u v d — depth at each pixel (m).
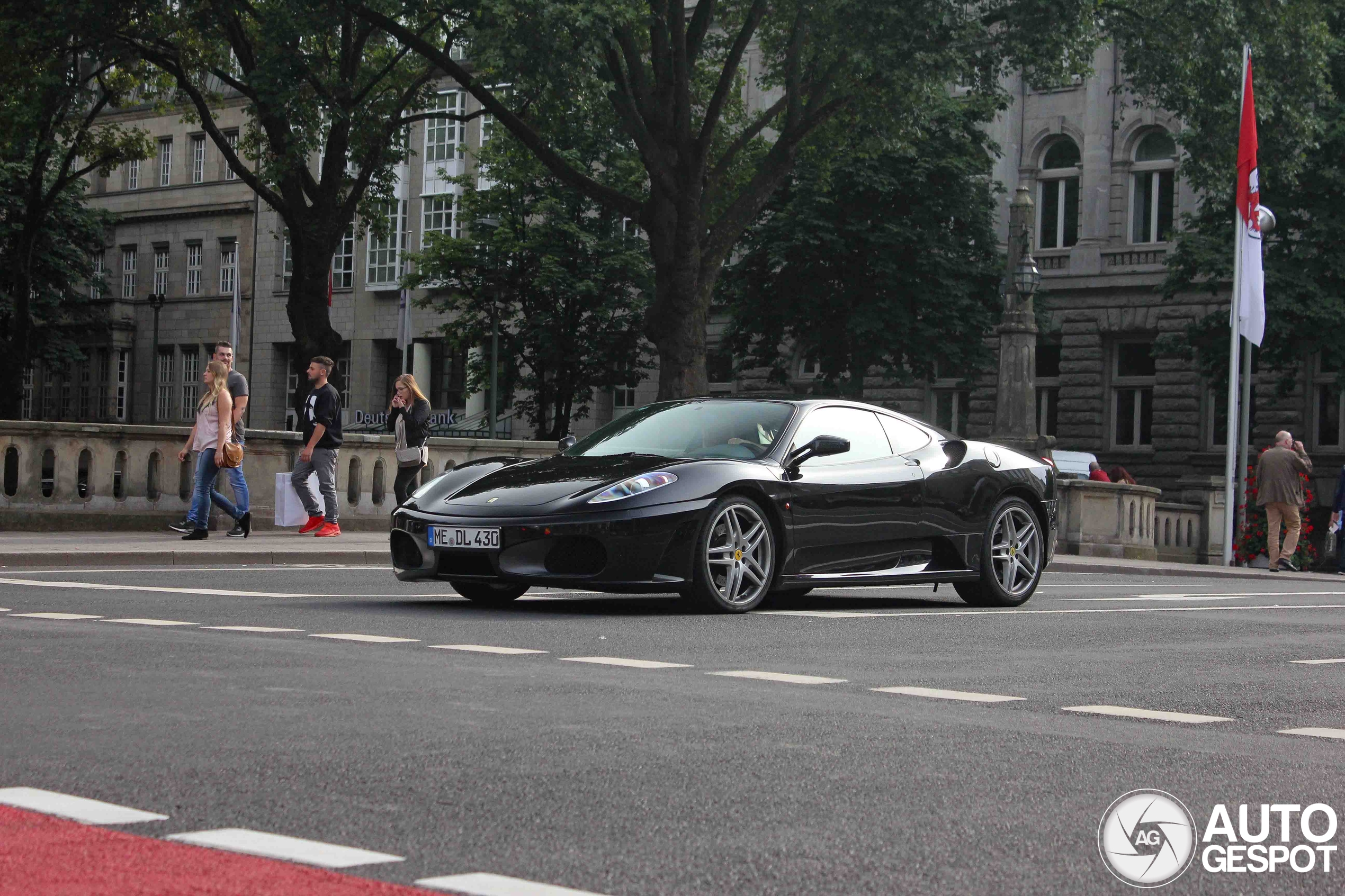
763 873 3.14
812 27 23.25
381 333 54.84
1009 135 41.78
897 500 10.13
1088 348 40.59
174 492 18.78
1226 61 24.36
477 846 3.32
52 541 15.00
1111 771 4.43
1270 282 32.19
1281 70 25.67
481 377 40.47
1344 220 32.44
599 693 5.69
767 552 9.42
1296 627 9.95
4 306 50.06
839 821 3.66
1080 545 24.88
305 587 10.95
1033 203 41.78
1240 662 7.62
